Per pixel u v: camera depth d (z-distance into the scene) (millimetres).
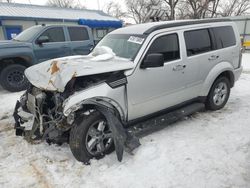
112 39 4086
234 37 4848
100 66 3006
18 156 3264
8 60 6887
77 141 2896
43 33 7484
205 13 28359
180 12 31672
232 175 2707
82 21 17469
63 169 2947
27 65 7207
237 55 4891
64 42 7984
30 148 3449
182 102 4109
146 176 2752
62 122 2906
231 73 4785
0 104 5750
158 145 3402
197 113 4660
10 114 5039
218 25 4547
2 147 3525
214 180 2639
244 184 2561
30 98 3316
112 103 3121
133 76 3232
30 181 2744
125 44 3697
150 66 3199
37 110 3127
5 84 6703
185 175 2742
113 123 2920
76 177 2789
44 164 3062
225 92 4824
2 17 14742
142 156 3141
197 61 4051
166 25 3760
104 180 2713
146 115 3625
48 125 3086
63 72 2889
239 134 3697
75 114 2951
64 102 2820
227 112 4672
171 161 3016
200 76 4184
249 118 4328
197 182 2621
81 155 2955
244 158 3025
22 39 7465
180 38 3836
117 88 3111
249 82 7289
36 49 7227
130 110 3340
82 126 2895
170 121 3770
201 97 4418
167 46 3672
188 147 3338
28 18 15711
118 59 3400
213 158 3051
